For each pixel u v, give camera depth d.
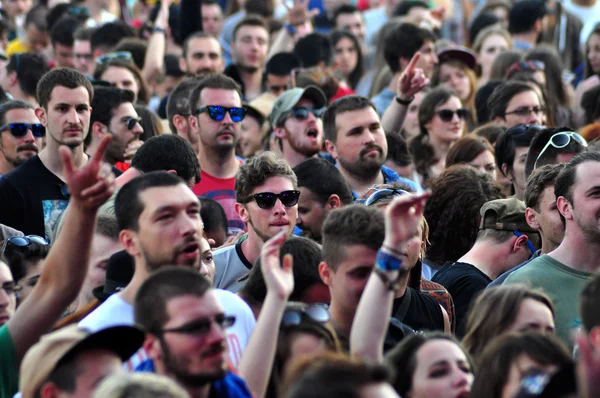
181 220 14.20
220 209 20.39
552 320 14.86
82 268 13.45
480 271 19.23
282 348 13.91
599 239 17.36
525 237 19.58
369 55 42.75
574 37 40.41
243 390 12.85
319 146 25.23
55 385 11.55
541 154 21.50
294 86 30.23
